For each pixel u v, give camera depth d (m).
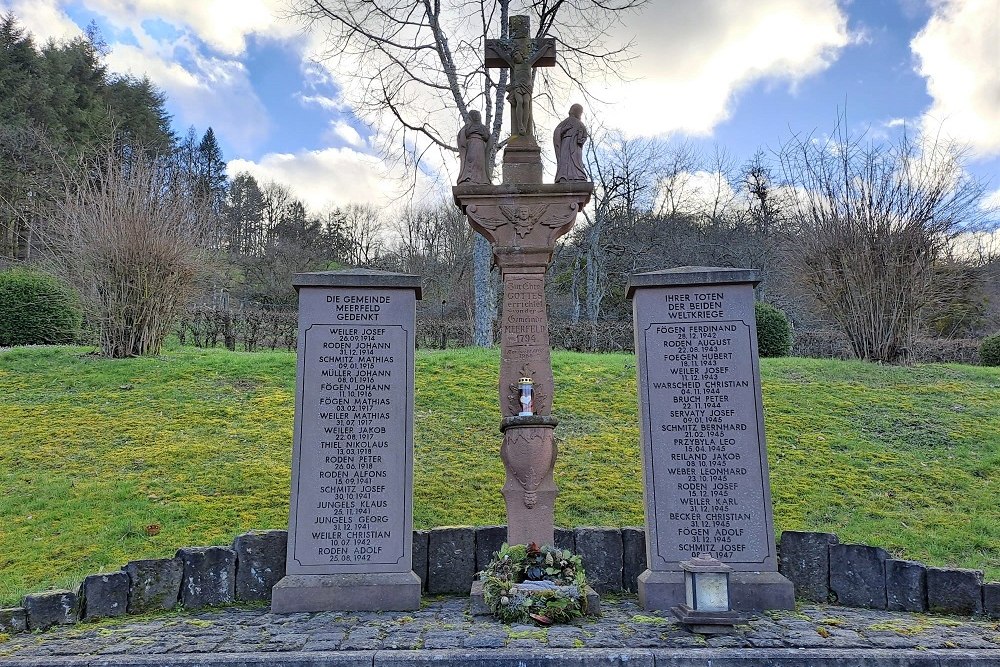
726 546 5.80
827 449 9.28
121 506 7.36
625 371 13.16
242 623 5.00
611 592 6.09
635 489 8.17
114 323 13.54
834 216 14.91
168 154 34.66
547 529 5.83
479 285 17.69
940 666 4.05
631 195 36.53
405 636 4.57
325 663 4.00
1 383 11.52
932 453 9.12
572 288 35.81
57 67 35.56
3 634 4.67
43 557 6.30
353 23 17.02
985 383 12.16
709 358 6.17
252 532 5.88
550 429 6.00
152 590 5.43
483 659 4.04
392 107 17.97
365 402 6.07
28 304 16.05
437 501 7.80
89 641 4.47
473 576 6.06
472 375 12.68
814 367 13.38
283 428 9.87
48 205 21.09
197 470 8.36
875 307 14.42
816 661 4.06
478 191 6.44
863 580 5.70
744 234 36.81
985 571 6.16
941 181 14.33
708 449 6.01
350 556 5.77
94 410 10.37
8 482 7.93
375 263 51.88
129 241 13.60
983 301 20.58
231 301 36.41
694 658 4.07
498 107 16.80
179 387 11.54
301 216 55.03
